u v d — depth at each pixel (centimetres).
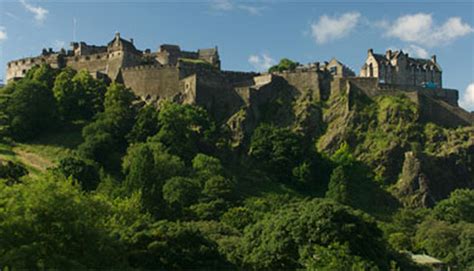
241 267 8550
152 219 10112
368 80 18950
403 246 13038
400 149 17188
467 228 13362
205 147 16750
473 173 16912
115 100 17438
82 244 6581
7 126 16750
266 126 17325
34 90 17288
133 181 11975
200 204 12556
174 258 7644
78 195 7100
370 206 15812
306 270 7356
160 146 15325
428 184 16262
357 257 7612
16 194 6700
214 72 19575
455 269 12181
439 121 18338
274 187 15900
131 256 7544
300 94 19188
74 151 15912
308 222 8612
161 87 19100
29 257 6000
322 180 16400
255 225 9669
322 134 18188
